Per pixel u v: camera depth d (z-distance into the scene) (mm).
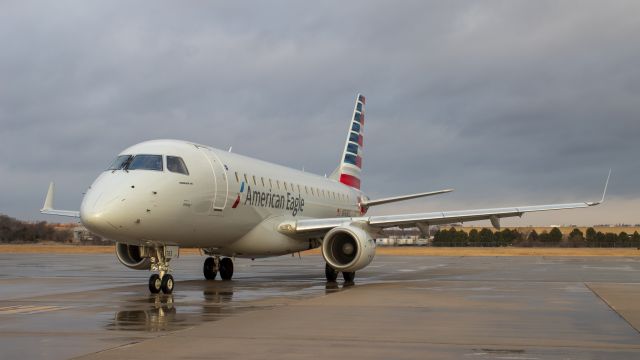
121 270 30297
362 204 34219
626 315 11891
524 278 23547
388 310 12719
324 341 9039
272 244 23156
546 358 7930
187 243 19344
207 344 8773
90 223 16297
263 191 22578
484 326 10500
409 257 52875
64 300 15172
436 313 12227
